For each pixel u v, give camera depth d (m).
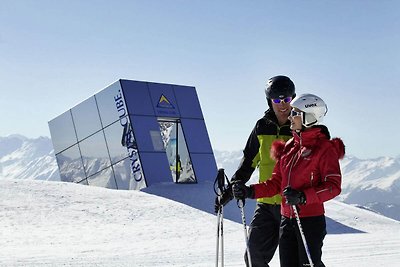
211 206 23.69
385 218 24.50
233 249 11.54
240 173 5.32
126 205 21.77
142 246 13.54
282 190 4.52
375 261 8.74
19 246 14.01
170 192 25.39
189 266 8.68
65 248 13.30
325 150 4.30
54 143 32.44
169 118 28.78
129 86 27.77
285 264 4.50
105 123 28.73
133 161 27.03
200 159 28.69
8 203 20.88
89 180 29.73
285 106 5.14
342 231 21.16
